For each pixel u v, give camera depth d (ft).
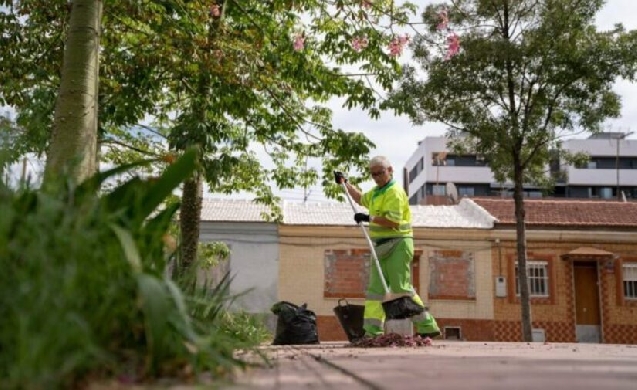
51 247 6.26
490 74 43.73
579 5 42.93
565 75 43.29
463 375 8.49
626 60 42.34
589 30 43.34
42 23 25.35
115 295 6.78
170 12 24.22
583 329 66.23
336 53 26.84
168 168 9.10
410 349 16.71
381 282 19.45
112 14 25.11
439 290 65.57
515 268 66.39
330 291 65.46
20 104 24.76
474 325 65.31
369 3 21.48
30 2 24.32
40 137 11.63
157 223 9.20
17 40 25.17
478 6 44.19
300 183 38.06
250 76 23.93
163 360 7.14
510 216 69.26
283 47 26.91
